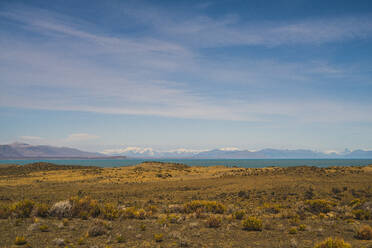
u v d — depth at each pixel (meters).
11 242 12.59
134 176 71.31
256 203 32.53
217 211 24.42
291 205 29.42
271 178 56.53
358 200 29.20
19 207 19.62
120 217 19.91
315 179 52.81
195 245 13.08
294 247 12.91
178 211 24.75
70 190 43.91
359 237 15.03
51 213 19.53
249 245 13.30
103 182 58.09
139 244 13.01
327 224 18.78
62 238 13.55
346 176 58.12
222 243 13.59
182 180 62.31
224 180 57.59
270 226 17.78
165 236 14.78
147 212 22.20
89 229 14.84
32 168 102.38
